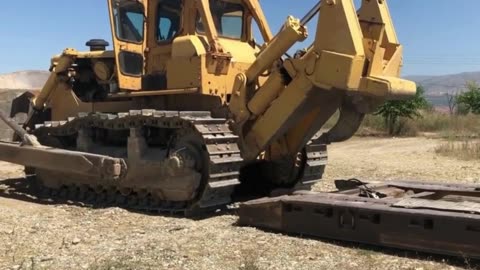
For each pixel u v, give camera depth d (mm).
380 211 5734
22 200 8953
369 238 5855
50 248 5898
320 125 8039
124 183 8258
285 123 7496
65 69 9992
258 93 7637
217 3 8781
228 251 5711
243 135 7875
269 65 7621
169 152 7926
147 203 8133
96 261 5348
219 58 8055
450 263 5258
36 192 9570
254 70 7723
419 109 25922
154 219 7367
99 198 8742
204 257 5488
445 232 5355
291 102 7332
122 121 8305
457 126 24703
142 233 6539
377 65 6828
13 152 9508
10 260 5465
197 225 6945
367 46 6840
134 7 8836
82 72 9984
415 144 18969
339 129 7977
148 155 8156
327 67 6859
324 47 6914
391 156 15523
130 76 8859
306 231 6328
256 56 8188
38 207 8336
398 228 5652
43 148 9156
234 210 7867
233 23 9039
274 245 5938
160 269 5102
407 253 5582
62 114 10188
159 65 8750
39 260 5430
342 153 16750
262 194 9375
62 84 10109
